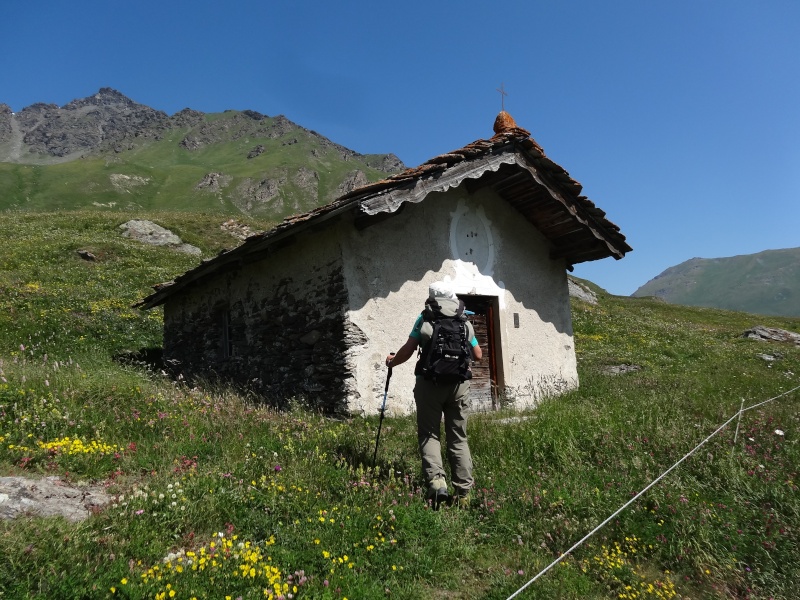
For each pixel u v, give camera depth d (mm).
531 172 9703
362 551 3701
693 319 41844
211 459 5293
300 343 9336
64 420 5625
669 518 4508
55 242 28000
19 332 13898
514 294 10766
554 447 5832
